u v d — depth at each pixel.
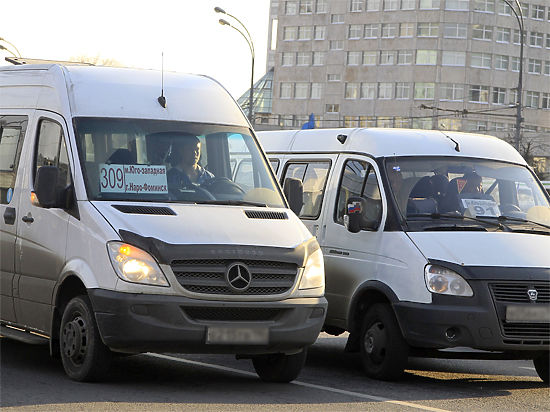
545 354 23.22
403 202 24.48
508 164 26.27
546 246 23.77
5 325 23.39
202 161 21.81
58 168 21.08
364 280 24.45
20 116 23.20
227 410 18.03
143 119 21.83
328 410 18.73
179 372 22.67
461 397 21.59
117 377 21.27
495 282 22.44
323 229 26.38
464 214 24.53
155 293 19.17
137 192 20.81
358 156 26.05
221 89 23.66
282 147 29.33
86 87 22.12
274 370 21.78
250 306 19.61
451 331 22.50
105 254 19.58
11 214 22.62
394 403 20.11
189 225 19.88
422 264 22.95
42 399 18.22
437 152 25.78
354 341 24.97
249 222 20.53
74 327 20.28
